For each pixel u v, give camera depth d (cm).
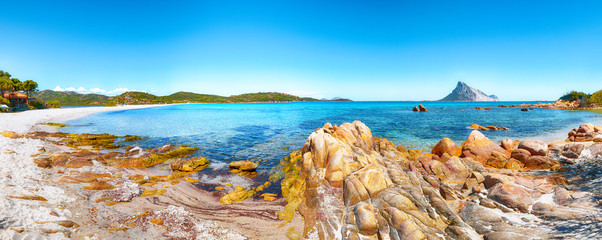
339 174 1186
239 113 7769
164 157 1802
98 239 715
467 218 857
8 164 1259
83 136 2619
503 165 1496
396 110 9219
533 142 1645
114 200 1020
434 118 5241
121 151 2027
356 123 2133
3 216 712
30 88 7925
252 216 979
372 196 1007
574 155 1502
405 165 1552
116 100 18200
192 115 6631
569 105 8512
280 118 5681
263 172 1563
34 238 648
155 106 14075
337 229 859
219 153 2067
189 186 1288
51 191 995
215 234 831
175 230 837
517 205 909
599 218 734
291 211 1017
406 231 764
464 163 1460
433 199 965
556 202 906
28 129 3042
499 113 6706
